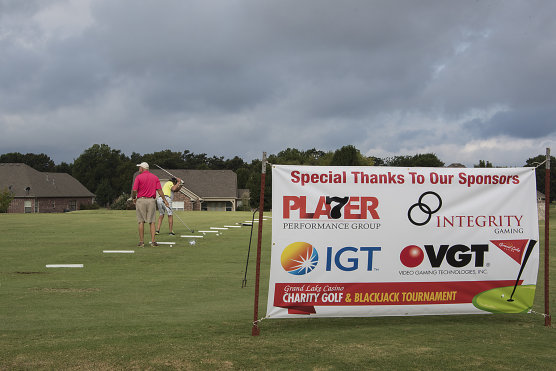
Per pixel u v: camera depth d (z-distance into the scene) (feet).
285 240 15.76
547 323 16.63
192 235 44.65
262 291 21.67
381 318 17.42
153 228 36.65
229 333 15.01
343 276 16.07
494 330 15.87
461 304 16.76
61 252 32.78
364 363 12.42
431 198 16.53
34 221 59.93
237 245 37.50
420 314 16.58
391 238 16.29
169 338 14.29
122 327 15.39
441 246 16.58
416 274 16.48
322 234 15.93
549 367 12.30
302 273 15.87
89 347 13.35
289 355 12.97
